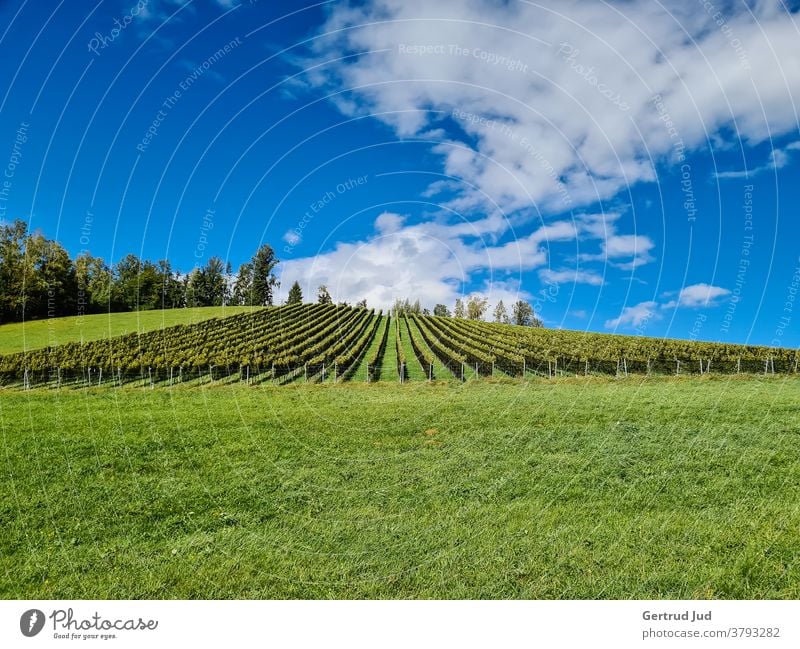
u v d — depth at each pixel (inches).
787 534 345.7
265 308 2640.3
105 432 671.8
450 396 954.1
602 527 368.8
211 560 346.6
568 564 326.6
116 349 1552.7
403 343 1914.4
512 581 313.7
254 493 462.3
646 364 1336.1
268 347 1594.5
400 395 994.1
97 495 462.3
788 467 474.9
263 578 323.6
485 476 485.7
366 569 332.2
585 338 1951.3
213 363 1330.0
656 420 659.4
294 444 611.8
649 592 298.7
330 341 1807.3
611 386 1017.5
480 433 640.4
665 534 353.7
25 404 918.4
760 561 317.1
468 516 401.4
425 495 448.5
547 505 414.9
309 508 428.5
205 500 448.8
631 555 331.6
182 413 800.9
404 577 321.1
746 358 1379.2
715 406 725.3
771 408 702.5
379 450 587.5
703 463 489.7
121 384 1229.1
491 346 1692.9
